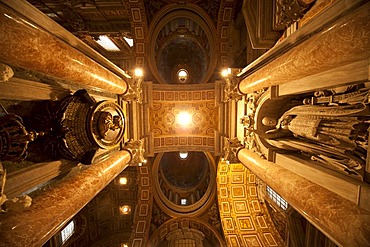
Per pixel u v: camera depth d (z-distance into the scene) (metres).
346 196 3.62
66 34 4.54
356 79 3.43
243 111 8.50
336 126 3.90
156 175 13.28
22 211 3.58
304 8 5.21
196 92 10.95
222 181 12.82
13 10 3.14
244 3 7.24
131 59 14.62
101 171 6.06
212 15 10.88
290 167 5.41
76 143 4.89
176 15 11.23
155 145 11.07
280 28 6.36
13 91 3.81
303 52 3.99
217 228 12.33
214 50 11.62
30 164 4.21
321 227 3.71
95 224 14.52
